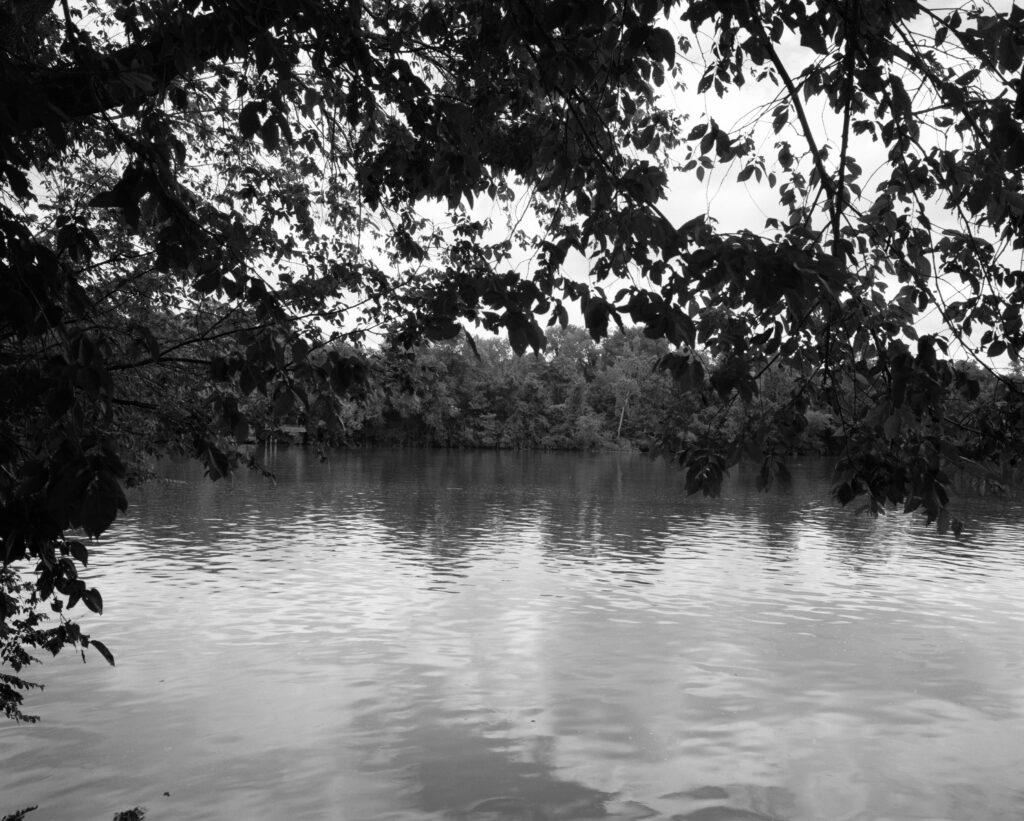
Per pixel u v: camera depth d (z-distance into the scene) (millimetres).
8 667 11766
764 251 2531
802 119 3432
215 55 3453
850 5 3811
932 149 4410
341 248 6629
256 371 3791
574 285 3814
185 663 12562
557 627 15273
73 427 2418
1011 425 3887
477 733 10117
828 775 9133
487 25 4539
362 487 46656
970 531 30031
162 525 28781
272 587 18266
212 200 6387
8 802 8055
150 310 6121
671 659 13336
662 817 8133
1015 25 3059
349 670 12461
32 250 2445
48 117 2092
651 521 32500
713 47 4777
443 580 19547
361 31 3941
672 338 2736
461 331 3711
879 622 15945
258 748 9500
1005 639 14789
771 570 21531
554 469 68125
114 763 8992
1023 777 9172
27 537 2795
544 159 4781
